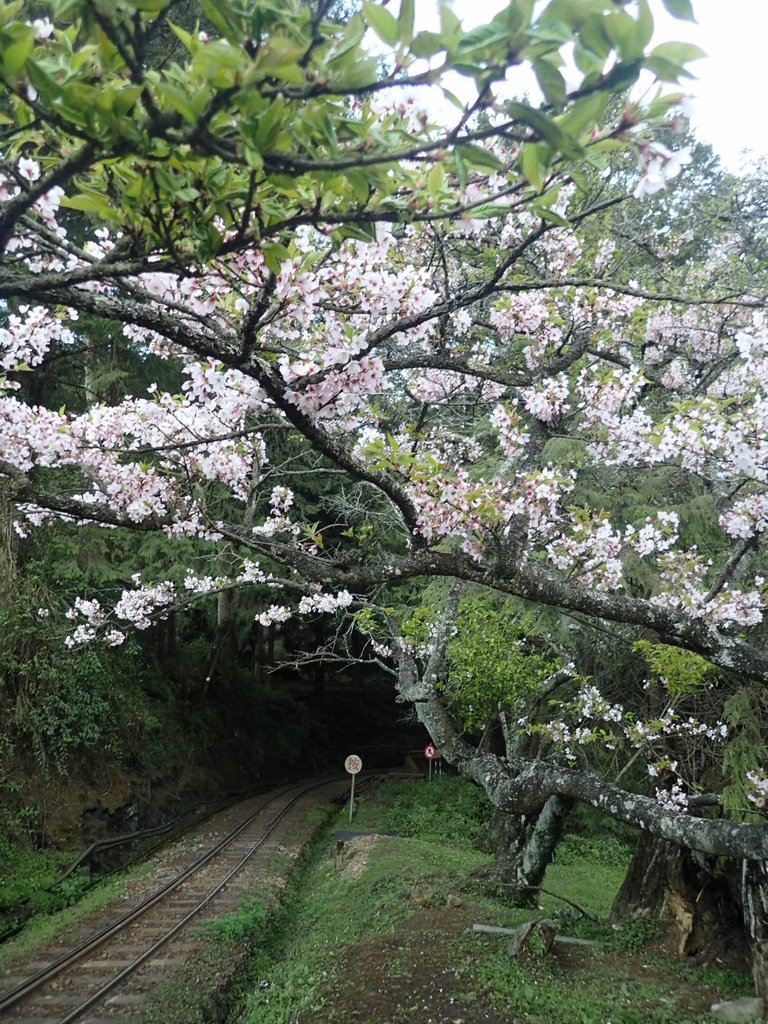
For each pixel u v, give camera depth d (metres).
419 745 29.80
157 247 2.23
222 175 2.02
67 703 12.77
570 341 5.69
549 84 1.53
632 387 5.24
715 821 5.07
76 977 7.65
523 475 4.59
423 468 3.87
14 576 11.16
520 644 9.33
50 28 1.79
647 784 11.18
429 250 5.12
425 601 11.12
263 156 1.79
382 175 1.89
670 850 7.56
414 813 17.19
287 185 1.90
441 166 2.01
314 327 3.38
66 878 11.03
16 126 2.23
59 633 11.94
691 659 6.84
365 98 2.32
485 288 3.46
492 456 8.81
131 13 1.63
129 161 2.02
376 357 3.25
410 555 4.46
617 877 12.71
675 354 7.28
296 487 16.55
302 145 1.82
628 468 8.36
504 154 4.32
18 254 2.90
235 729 20.67
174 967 7.96
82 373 13.49
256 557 15.65
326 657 9.09
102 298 2.71
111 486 4.62
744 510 4.88
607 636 9.78
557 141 1.58
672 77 1.51
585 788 5.83
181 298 3.24
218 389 3.72
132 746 14.87
